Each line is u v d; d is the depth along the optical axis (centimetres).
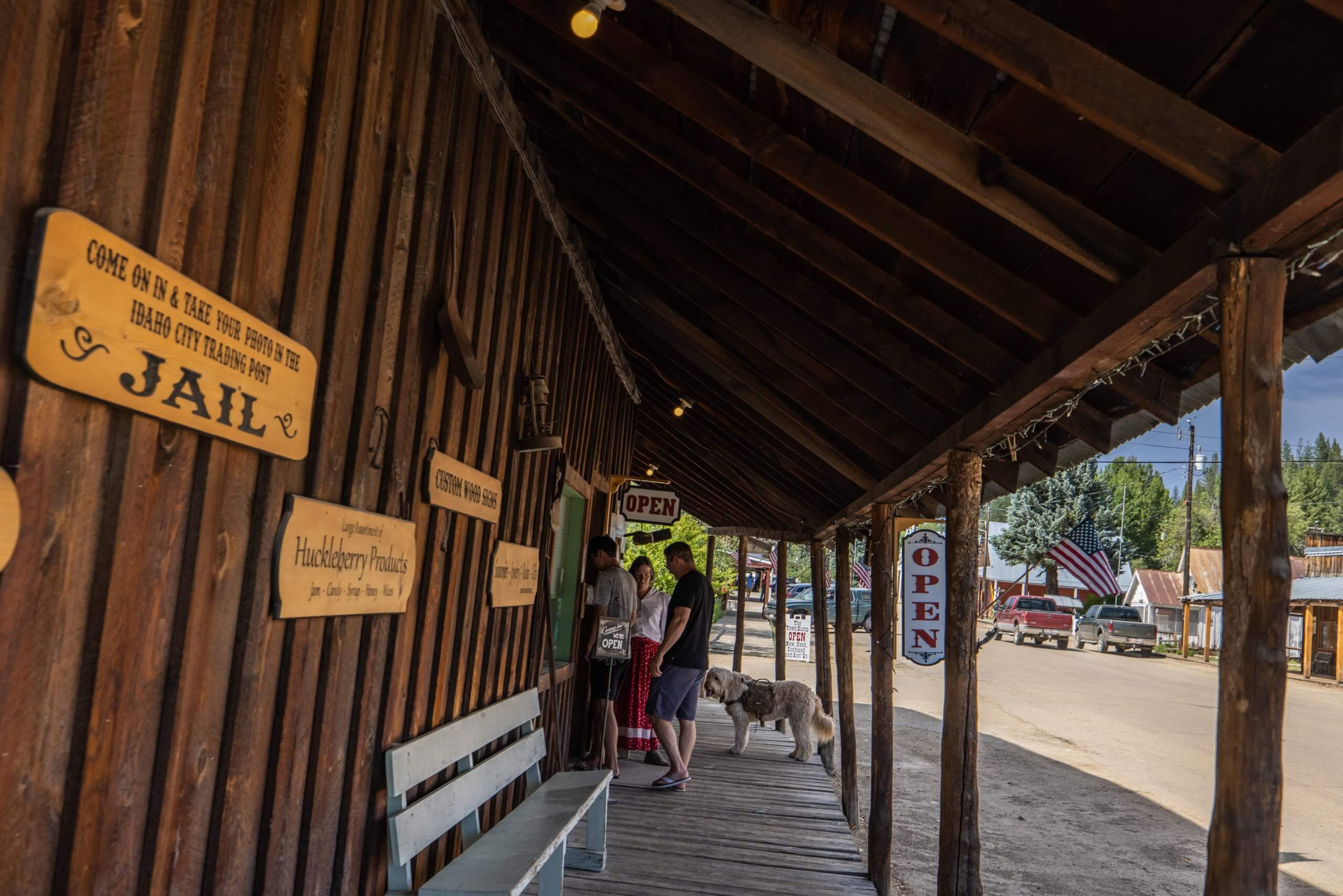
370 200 243
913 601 576
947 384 411
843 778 745
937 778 985
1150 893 640
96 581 147
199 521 175
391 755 275
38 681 135
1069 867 688
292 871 226
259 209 189
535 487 480
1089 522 959
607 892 420
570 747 691
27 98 126
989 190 248
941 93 256
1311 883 679
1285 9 179
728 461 1070
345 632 249
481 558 381
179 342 159
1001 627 3453
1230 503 190
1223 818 185
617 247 529
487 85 337
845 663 773
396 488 273
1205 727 1420
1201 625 3556
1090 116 205
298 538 212
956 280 304
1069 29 217
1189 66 208
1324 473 7750
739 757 794
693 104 309
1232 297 193
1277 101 205
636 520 917
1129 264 245
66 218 130
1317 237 185
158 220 155
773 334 511
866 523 813
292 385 203
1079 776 1016
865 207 306
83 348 135
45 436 132
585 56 356
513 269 402
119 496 150
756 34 248
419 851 283
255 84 182
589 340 645
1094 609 3219
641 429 1172
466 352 304
